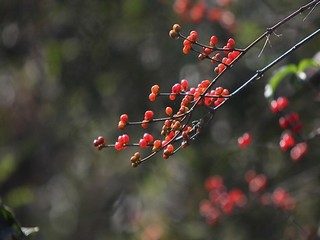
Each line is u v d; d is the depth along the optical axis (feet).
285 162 33.68
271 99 23.06
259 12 35.40
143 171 42.27
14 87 46.88
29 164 46.34
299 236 32.32
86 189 49.78
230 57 15.44
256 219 33.50
